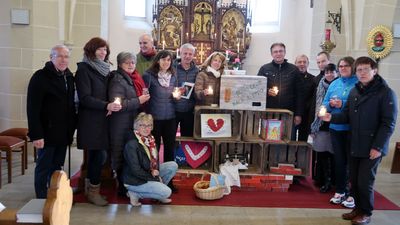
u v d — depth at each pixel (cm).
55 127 312
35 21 490
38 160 320
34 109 301
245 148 430
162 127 371
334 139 354
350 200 356
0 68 503
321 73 432
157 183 342
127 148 335
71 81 323
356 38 555
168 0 773
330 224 318
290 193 396
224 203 359
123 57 340
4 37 494
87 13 577
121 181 361
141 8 825
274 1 840
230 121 409
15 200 346
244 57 800
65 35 562
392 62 518
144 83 360
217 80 402
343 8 569
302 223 319
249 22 796
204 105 403
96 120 326
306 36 729
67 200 162
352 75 348
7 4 486
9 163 392
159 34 775
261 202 366
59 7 525
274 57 417
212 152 407
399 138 526
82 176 372
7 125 508
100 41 327
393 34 512
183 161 416
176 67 392
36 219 153
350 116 311
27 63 495
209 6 782
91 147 326
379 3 514
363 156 302
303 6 752
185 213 331
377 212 349
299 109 421
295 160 429
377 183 443
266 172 408
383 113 294
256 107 390
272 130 403
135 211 332
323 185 411
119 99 324
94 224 303
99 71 326
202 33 786
